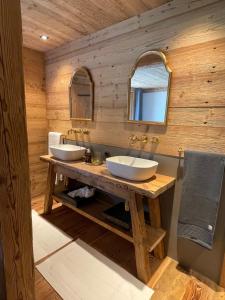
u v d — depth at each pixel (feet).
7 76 2.21
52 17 5.96
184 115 5.19
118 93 6.60
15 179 2.47
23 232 2.68
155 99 5.65
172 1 5.04
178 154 5.41
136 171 4.79
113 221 5.98
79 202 7.14
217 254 4.97
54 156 7.70
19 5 2.20
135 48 5.94
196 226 5.02
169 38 5.21
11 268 2.64
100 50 6.91
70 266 5.46
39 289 4.72
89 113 7.61
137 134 6.28
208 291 4.85
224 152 4.66
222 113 4.60
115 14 5.76
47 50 9.02
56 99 9.18
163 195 5.81
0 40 2.09
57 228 7.19
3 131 2.27
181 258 5.68
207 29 4.58
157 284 5.00
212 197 4.68
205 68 4.72
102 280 5.05
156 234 5.53
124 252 6.08
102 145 7.39
